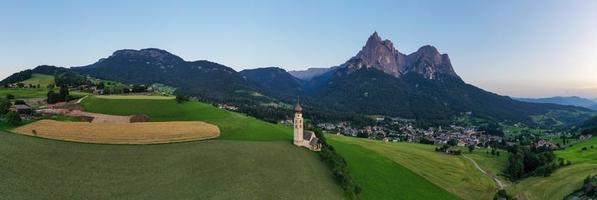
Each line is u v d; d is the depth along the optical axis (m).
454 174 145.62
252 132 142.88
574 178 128.12
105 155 103.00
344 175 102.38
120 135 120.94
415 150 189.38
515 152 186.88
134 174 91.81
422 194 112.62
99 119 138.62
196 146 117.00
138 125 132.00
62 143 109.38
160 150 110.94
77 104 158.88
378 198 101.50
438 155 184.25
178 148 113.81
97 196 77.75
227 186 88.56
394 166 136.38
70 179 84.94
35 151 99.12
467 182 136.62
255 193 86.56
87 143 111.94
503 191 124.44
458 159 180.50
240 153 113.06
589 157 164.50
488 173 160.00
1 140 104.62
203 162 103.12
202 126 139.38
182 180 90.25
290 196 87.56
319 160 118.44
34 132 116.00
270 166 105.31
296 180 97.69
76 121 134.75
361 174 118.56
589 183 111.69
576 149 194.00
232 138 132.00
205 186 87.69
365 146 172.12
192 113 156.00
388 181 117.62
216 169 98.81
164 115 151.00
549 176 140.12
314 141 129.75
